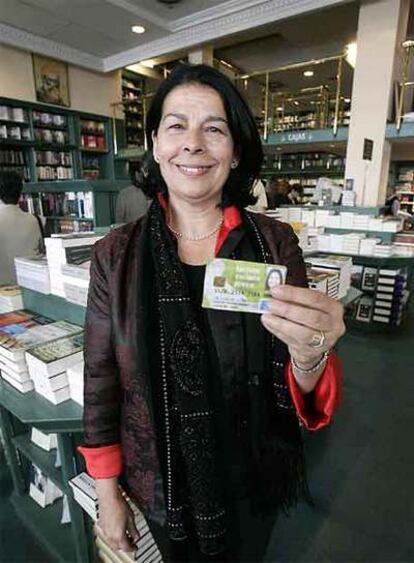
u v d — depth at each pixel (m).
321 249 3.80
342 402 2.43
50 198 4.23
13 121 5.48
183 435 0.75
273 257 0.75
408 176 8.49
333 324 0.60
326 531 1.50
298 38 5.83
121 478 0.86
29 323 1.52
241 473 0.80
